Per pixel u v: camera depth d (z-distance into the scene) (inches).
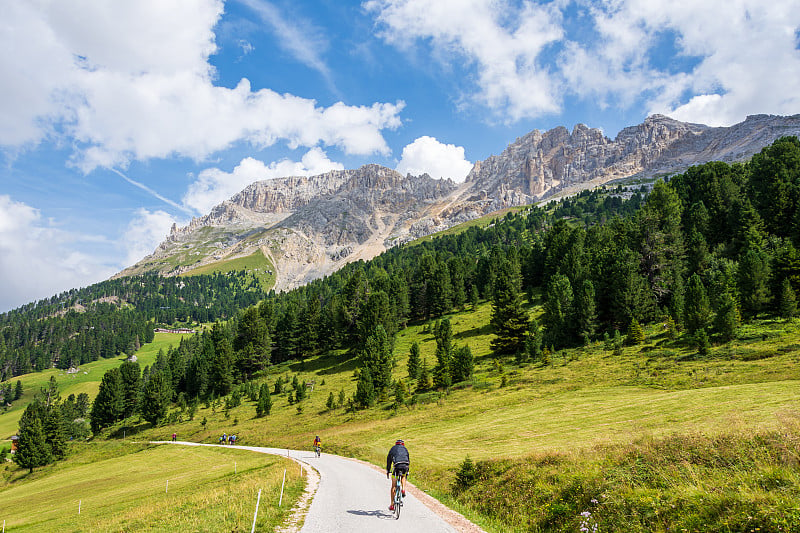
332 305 6240.2
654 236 4288.9
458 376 3341.5
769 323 2807.6
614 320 3794.3
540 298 5354.3
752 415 1120.2
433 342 5049.2
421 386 3427.7
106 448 3826.3
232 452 2630.4
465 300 6314.0
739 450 500.1
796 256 3115.2
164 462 2748.5
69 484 2549.2
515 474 756.6
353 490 871.1
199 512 733.9
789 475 399.9
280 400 4242.1
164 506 989.8
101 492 1980.8
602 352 3169.3
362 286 6565.0
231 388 5172.2
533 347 3540.8
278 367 5669.3
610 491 506.3
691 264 4318.4
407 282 7160.4
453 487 882.8
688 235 4749.0
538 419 1962.4
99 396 5191.9
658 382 2192.4
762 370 1948.8
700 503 393.7
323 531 504.4
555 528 523.5
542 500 608.1
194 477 1824.6
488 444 1676.9
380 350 4082.2
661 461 548.4
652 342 3088.1
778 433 508.1
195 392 5457.7
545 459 776.9
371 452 1859.0
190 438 3612.2
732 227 4665.4
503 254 7121.1
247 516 614.2
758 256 3289.9
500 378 3107.8
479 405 2508.6
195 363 5575.8
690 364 2363.4
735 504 364.8
